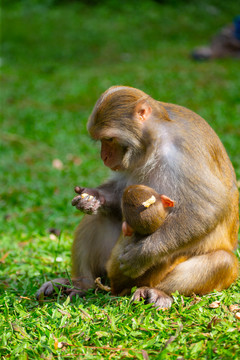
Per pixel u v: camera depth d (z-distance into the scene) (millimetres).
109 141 9852
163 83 35281
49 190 19297
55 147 25391
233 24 43250
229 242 10258
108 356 7805
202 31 54594
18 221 16500
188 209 9227
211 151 9664
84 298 10141
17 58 47094
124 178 10578
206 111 28641
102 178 20125
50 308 9430
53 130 27953
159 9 60531
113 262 9773
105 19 57906
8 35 52906
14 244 14227
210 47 43250
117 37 51812
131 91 9844
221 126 26047
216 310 9000
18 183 20562
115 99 9719
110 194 10688
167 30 54406
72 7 61531
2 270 12227
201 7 61375
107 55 47125
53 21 57062
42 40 51750
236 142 23109
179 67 39781
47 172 21641
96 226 10828
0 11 60781
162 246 9227
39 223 16312
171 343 7902
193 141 9469
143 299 9266
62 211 17203
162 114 9805
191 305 9164
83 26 55250
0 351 8070
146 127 9672
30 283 11055
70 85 37375
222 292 9516
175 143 9500
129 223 9266
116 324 8602
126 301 9328
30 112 31375
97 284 10094
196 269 9484
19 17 58562
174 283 9516
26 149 25188
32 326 8750
